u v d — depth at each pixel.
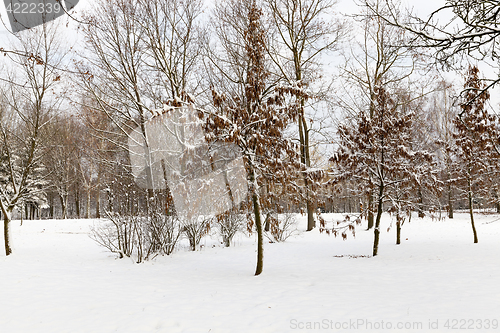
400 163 11.63
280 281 8.19
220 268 10.42
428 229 20.44
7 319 5.73
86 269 10.13
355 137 11.77
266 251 13.80
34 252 13.20
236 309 5.98
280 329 4.93
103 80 16.75
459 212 34.41
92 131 19.42
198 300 6.63
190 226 14.03
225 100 9.27
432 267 9.21
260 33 10.01
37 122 13.41
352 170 11.73
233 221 15.34
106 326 5.38
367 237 17.75
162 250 13.12
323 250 13.75
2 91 12.94
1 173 25.45
